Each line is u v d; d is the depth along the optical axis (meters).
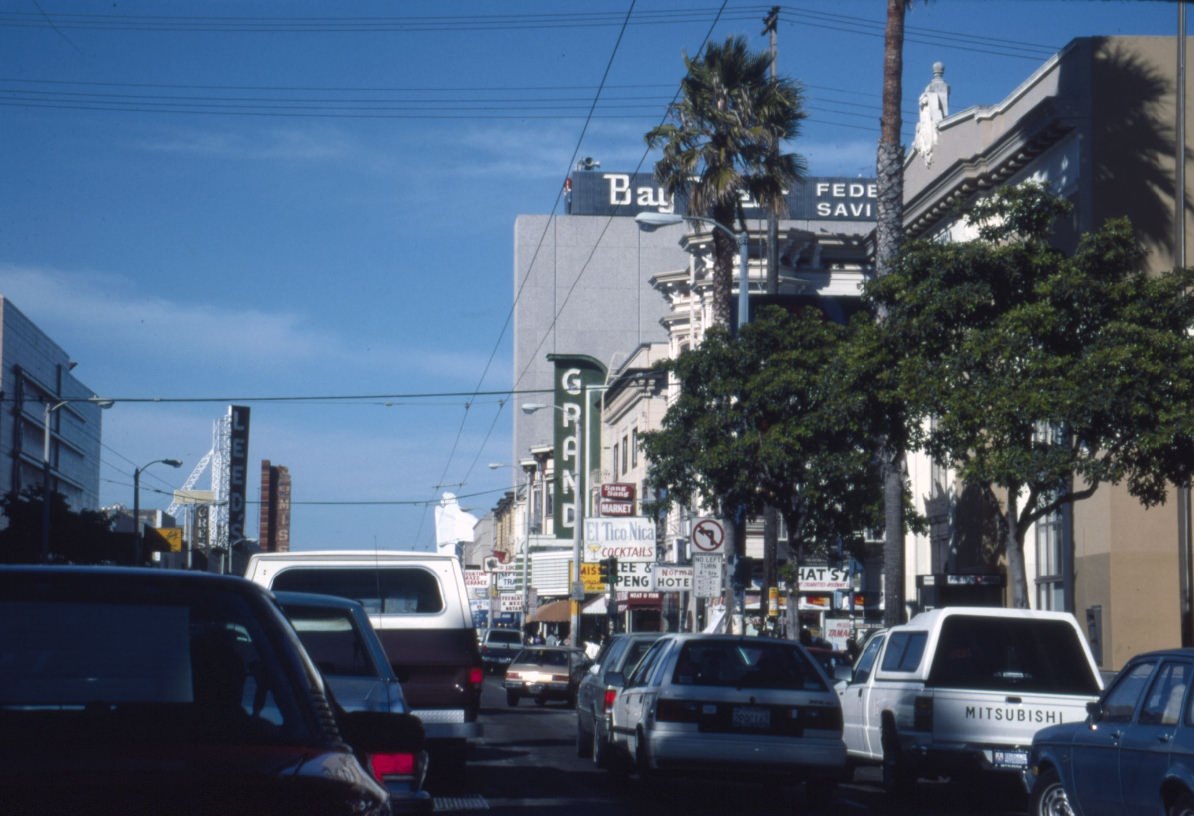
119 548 90.25
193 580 5.26
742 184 41.66
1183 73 33.53
